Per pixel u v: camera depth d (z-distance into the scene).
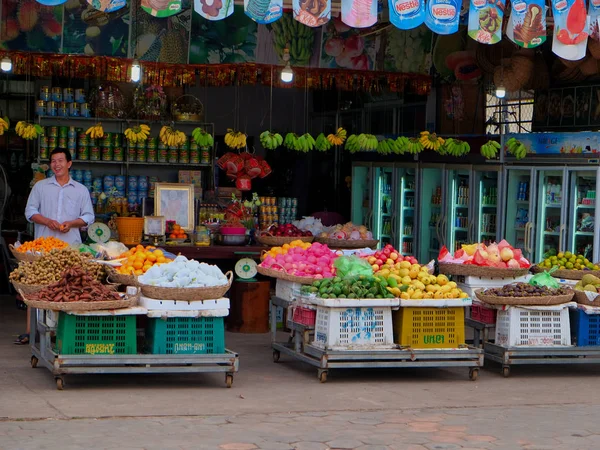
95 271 8.24
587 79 12.48
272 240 11.17
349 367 7.98
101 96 12.75
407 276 8.48
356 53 12.90
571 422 6.78
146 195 12.94
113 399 7.13
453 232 12.90
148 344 7.84
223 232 10.92
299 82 12.73
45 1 7.91
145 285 7.61
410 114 14.16
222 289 7.75
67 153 9.58
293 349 8.71
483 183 12.52
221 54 12.34
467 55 13.44
